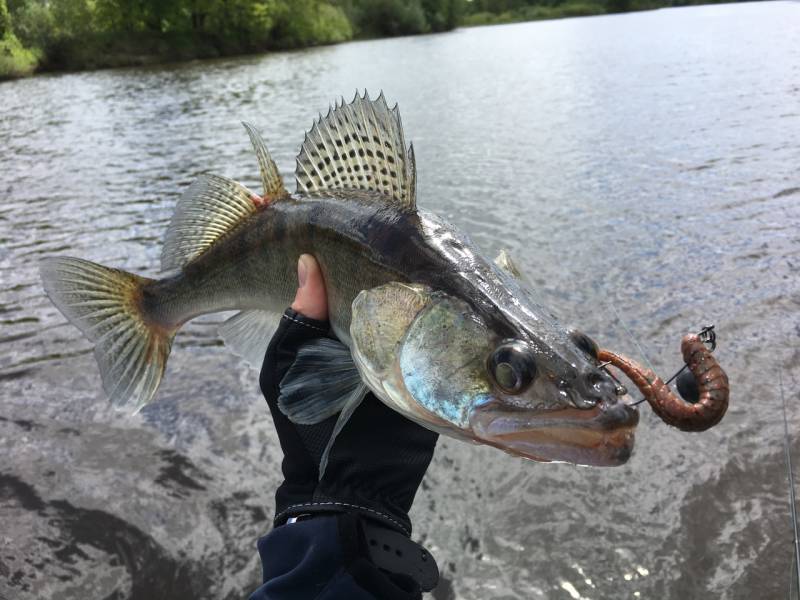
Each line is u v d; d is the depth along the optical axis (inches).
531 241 323.3
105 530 158.1
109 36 1935.3
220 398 212.5
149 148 647.8
